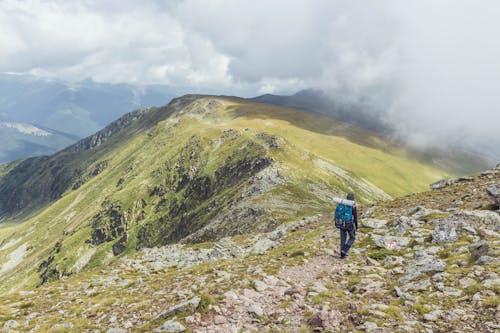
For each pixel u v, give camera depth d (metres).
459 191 25.61
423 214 21.05
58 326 13.59
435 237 15.92
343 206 16.56
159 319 11.28
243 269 17.05
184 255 28.52
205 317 10.70
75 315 15.30
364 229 21.27
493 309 8.38
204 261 24.95
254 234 33.09
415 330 8.32
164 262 27.31
